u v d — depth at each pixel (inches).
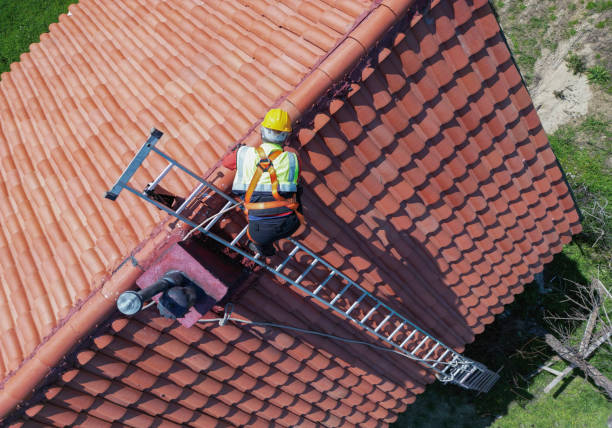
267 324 238.5
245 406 271.1
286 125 141.0
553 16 601.9
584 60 589.3
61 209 225.6
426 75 218.8
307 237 224.2
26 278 218.7
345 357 290.4
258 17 234.5
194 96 221.8
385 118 219.0
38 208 238.7
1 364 197.8
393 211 243.4
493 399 489.4
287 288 236.7
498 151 268.4
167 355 223.1
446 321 318.0
